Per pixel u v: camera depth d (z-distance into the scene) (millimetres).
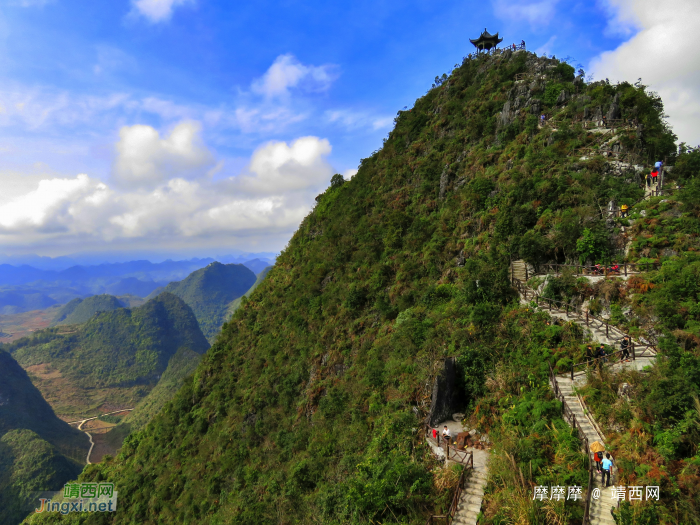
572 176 30312
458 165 41875
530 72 45844
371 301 37906
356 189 56750
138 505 47469
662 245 23172
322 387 34375
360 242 44969
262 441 37938
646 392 14570
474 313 23969
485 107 45344
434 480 15922
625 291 21422
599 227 25828
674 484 11469
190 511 36969
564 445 14445
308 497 22328
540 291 24578
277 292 56062
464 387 21062
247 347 53812
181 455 48812
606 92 37094
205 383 56312
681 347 16375
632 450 13195
